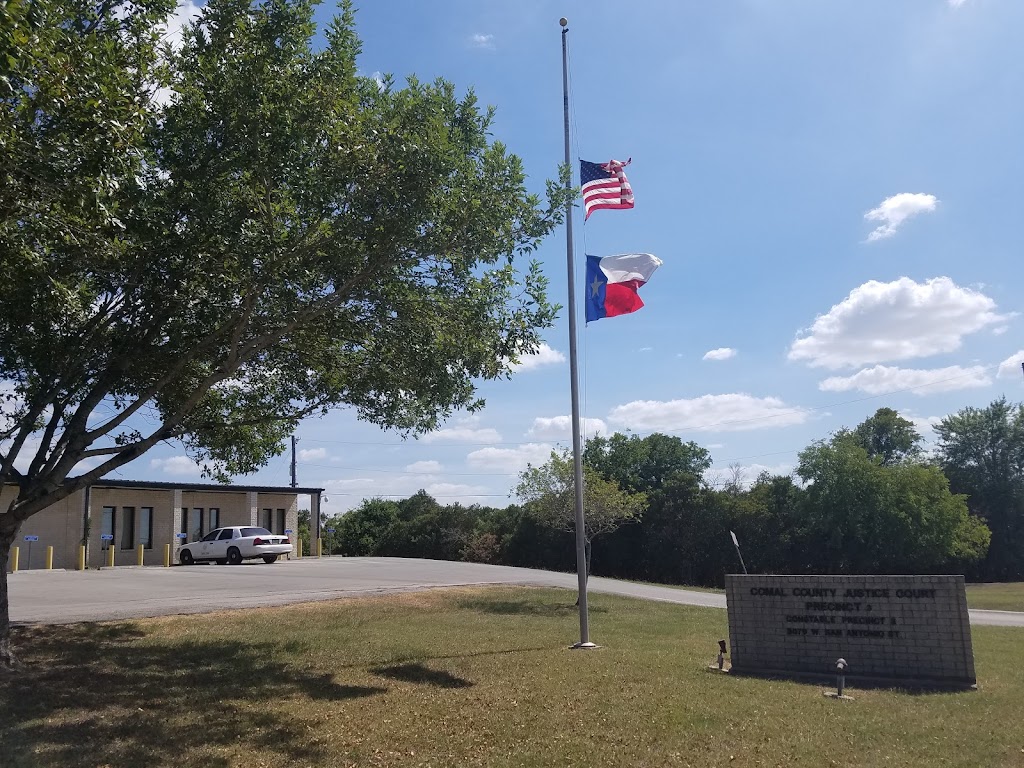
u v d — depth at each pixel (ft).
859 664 33.27
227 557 109.19
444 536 216.74
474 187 32.48
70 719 24.39
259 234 29.04
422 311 33.94
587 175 47.93
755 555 165.27
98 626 43.78
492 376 36.14
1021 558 180.45
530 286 35.86
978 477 190.08
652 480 193.98
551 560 188.75
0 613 31.73
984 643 47.93
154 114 28.96
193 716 25.30
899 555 152.76
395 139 29.35
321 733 23.54
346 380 39.63
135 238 28.45
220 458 44.27
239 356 31.96
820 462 159.22
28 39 19.92
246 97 28.48
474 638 45.32
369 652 39.37
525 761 20.81
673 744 22.44
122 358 33.96
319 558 135.13
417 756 21.26
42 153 21.83
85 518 99.76
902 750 21.90
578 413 44.32
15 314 30.94
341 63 29.89
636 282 47.60
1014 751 21.72
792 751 21.75
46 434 33.86
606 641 45.73
